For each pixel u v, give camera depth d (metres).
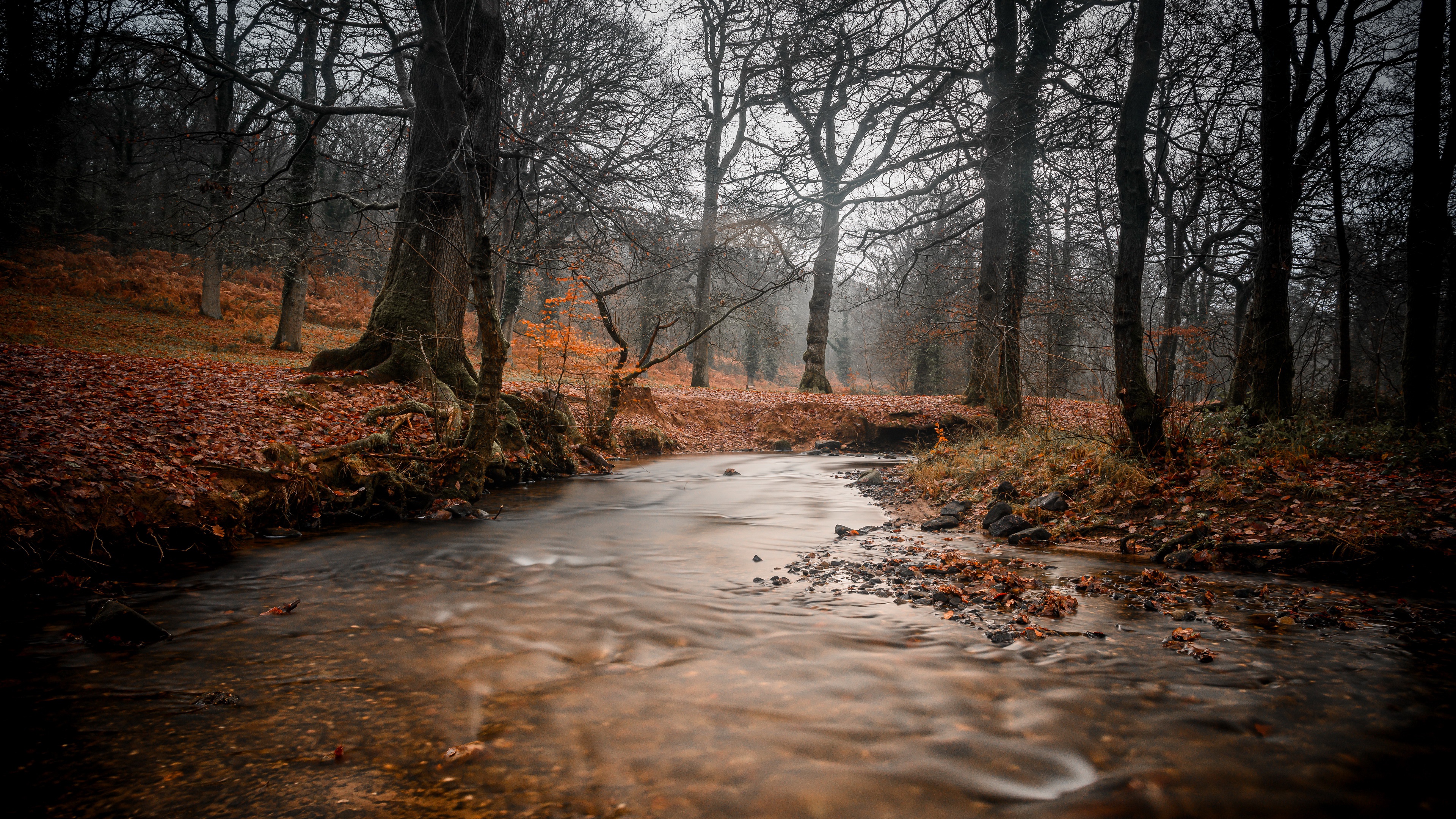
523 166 16.17
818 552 6.23
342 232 19.84
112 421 7.00
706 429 20.17
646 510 8.78
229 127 21.50
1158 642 3.75
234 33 20.25
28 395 7.40
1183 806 2.13
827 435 20.30
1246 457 7.64
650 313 32.12
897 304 24.03
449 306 12.02
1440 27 9.10
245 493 6.69
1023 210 14.77
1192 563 5.60
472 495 8.81
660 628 3.99
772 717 2.79
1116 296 7.92
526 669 3.36
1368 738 2.60
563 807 2.17
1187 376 20.78
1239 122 13.66
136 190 25.77
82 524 5.23
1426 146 9.16
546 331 14.30
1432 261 9.09
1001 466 9.43
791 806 2.15
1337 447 7.68
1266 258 9.79
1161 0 7.45
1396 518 5.56
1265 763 2.41
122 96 19.94
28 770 2.39
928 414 19.16
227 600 4.56
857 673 3.27
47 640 3.74
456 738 2.64
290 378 11.14
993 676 3.24
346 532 6.95
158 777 2.35
